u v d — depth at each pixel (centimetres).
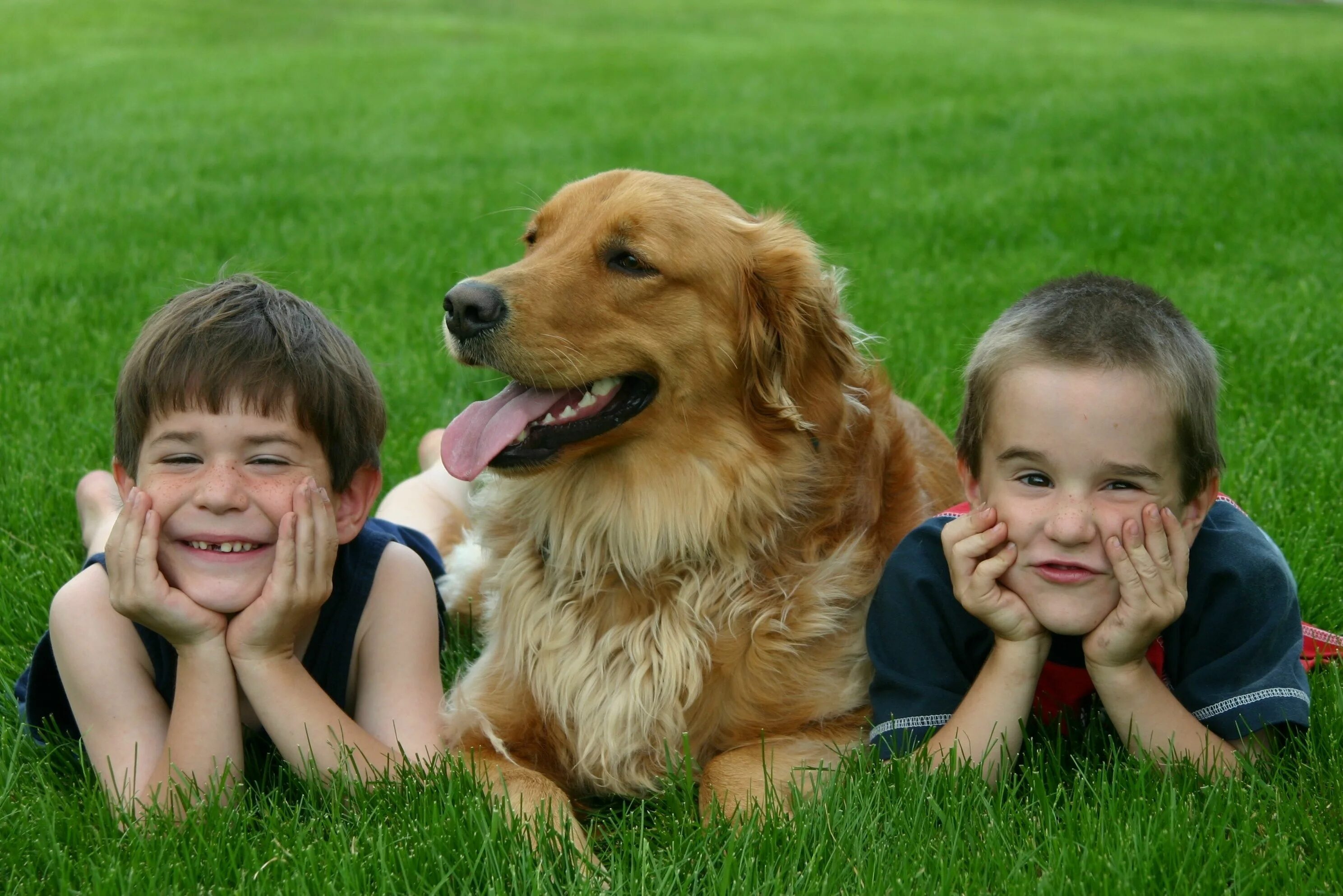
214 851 313
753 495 411
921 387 702
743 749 384
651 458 414
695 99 2158
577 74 2495
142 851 309
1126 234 1103
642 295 406
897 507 454
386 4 4150
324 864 304
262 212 1230
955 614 386
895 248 1080
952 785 339
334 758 361
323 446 379
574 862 314
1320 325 770
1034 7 4588
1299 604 392
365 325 848
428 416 684
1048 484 353
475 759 379
